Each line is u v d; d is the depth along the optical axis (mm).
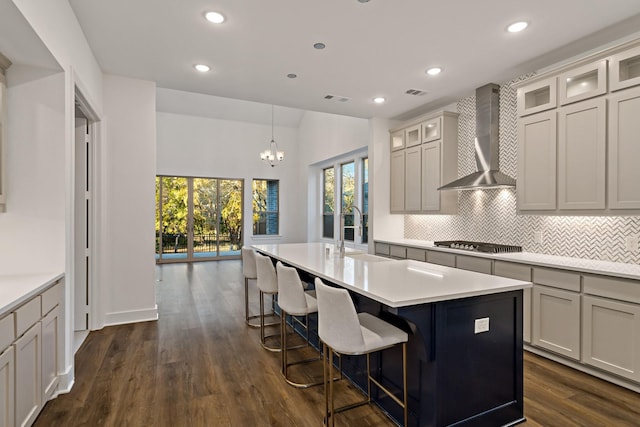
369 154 5445
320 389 2465
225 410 2186
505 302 2049
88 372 2688
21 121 2307
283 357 2656
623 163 2590
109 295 3797
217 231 9008
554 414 2139
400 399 2072
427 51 3178
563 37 2918
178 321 3953
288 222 9602
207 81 3941
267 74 3721
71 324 2479
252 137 9242
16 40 1980
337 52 3215
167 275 6777
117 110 3789
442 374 1845
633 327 2359
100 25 2756
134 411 2168
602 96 2711
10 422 1648
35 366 1928
